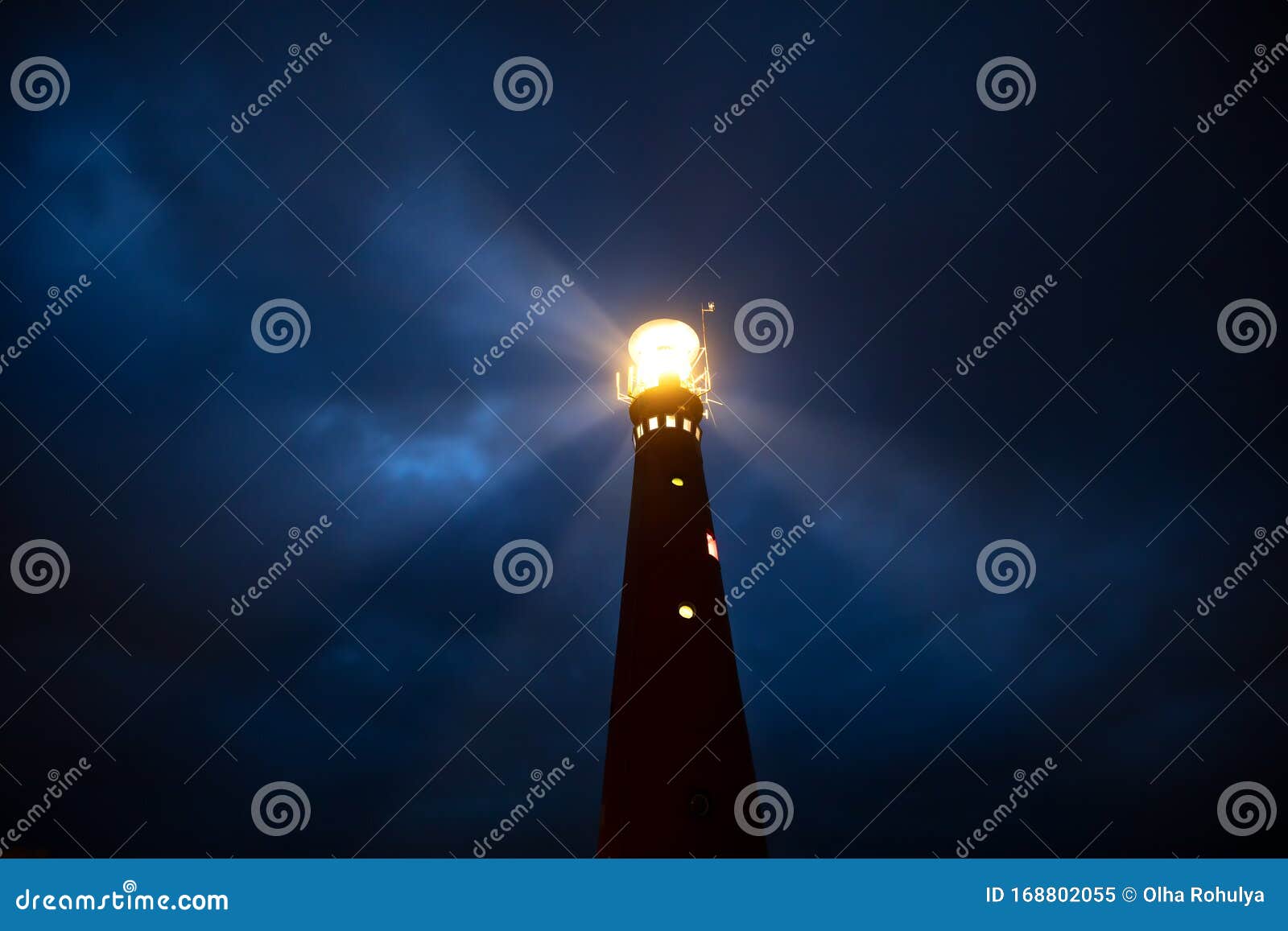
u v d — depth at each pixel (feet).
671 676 78.13
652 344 104.88
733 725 77.10
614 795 75.56
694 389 102.27
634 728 76.74
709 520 91.30
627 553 91.15
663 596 83.20
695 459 95.09
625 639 83.61
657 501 90.48
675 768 73.26
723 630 82.84
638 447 97.35
